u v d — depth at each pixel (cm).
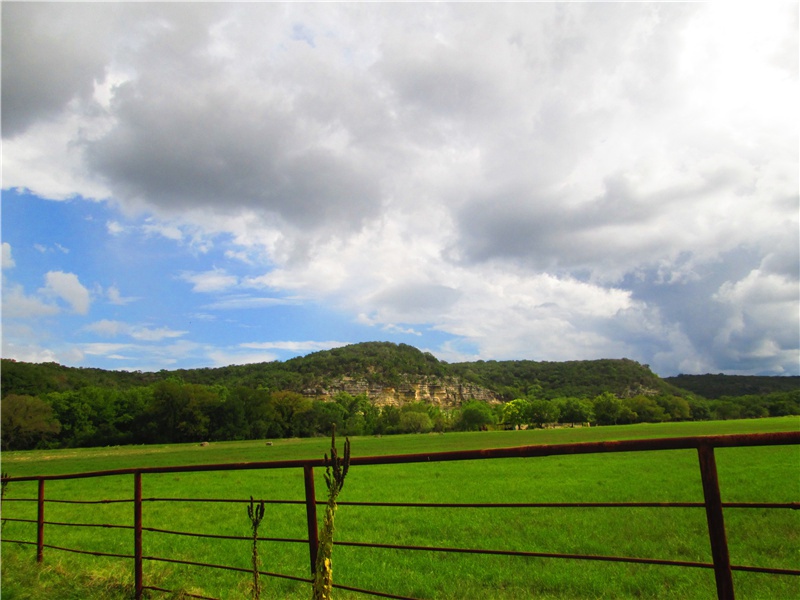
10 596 633
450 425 18762
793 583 934
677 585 940
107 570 816
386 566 1147
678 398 19425
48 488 3834
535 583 988
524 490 2725
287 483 3456
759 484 2475
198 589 827
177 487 3488
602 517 1652
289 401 14788
